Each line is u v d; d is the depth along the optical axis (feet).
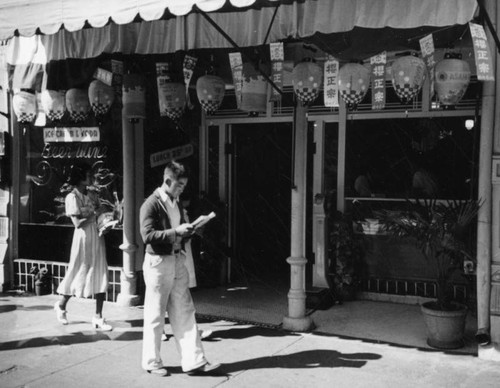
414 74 15.78
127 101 21.22
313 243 22.89
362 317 20.80
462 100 21.80
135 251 22.94
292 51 19.36
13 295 24.77
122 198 23.66
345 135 23.80
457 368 15.76
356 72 16.48
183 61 20.47
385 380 14.98
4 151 25.29
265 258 28.19
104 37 21.26
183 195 25.76
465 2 13.92
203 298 23.73
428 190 22.17
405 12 14.87
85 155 24.32
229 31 19.54
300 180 19.24
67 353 17.26
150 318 15.37
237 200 26.91
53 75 22.59
